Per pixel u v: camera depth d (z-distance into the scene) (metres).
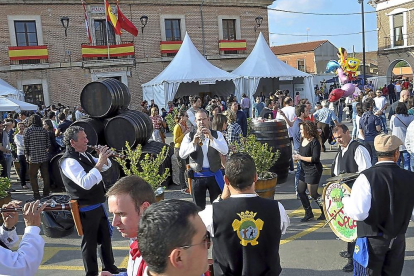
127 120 8.48
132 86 24.83
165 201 1.55
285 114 9.75
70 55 23.28
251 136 6.98
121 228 2.33
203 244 1.49
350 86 14.14
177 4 25.72
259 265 2.64
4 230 2.60
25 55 22.11
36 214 2.41
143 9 24.91
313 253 5.01
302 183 6.00
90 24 23.66
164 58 25.52
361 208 3.03
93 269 4.18
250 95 21.36
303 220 6.11
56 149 9.38
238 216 2.65
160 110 21.05
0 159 9.06
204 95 27.08
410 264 4.56
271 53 22.91
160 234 1.40
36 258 2.25
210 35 26.78
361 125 8.20
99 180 3.98
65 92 23.30
